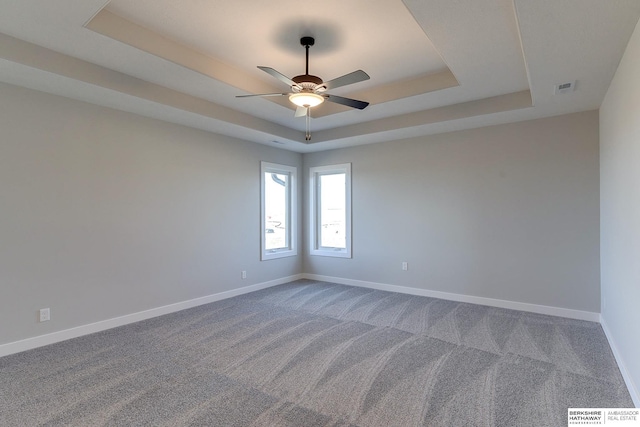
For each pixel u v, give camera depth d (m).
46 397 2.32
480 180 4.53
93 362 2.85
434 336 3.43
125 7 2.46
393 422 2.05
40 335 3.17
